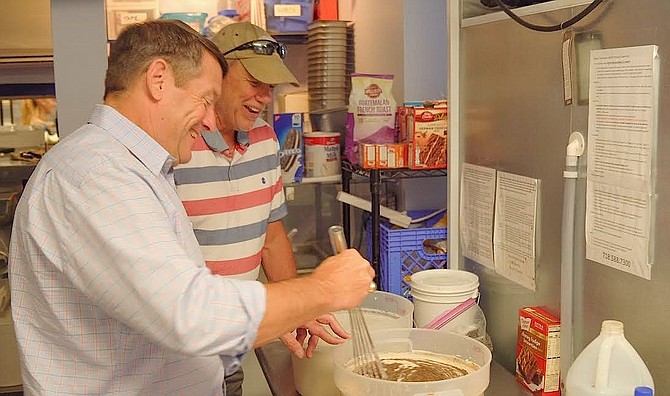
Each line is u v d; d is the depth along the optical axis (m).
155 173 1.38
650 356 1.41
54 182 1.28
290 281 1.29
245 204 2.17
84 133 1.37
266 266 2.38
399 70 2.92
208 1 3.37
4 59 3.75
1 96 3.87
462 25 2.10
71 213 1.24
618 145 1.46
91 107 2.73
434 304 1.92
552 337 1.67
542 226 1.76
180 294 1.17
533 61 1.76
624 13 1.43
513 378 1.85
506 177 1.90
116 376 1.38
